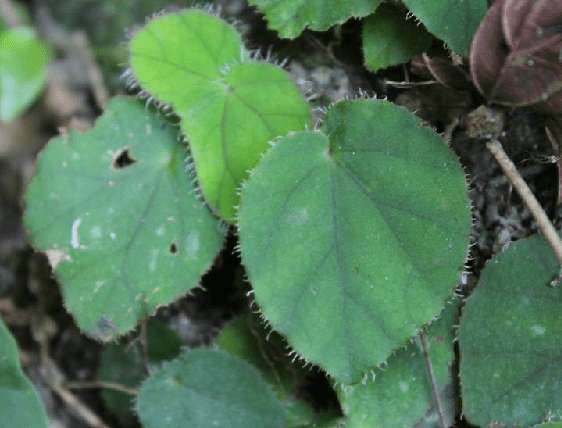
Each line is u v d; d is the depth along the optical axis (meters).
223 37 0.24
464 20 0.23
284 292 0.22
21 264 0.29
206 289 0.25
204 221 0.24
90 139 0.24
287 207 0.22
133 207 0.24
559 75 0.22
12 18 0.31
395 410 0.23
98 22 0.30
